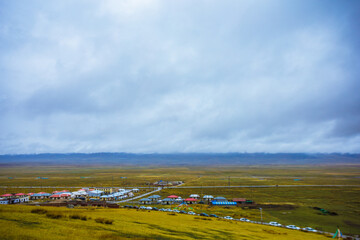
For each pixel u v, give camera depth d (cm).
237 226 6225
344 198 13962
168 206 11188
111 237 3189
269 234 5562
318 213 10262
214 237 4316
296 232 6650
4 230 2947
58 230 3266
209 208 11062
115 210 6819
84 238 2997
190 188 18588
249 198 14025
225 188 18475
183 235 4141
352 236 7188
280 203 12469
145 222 5047
